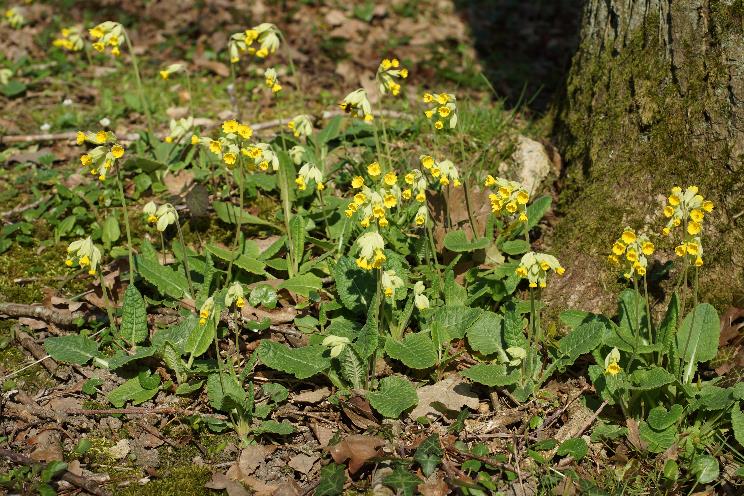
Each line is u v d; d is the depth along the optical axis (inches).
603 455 69.4
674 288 73.7
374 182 82.4
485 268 76.6
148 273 75.8
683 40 75.3
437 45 119.6
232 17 127.0
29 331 75.7
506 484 68.0
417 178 74.2
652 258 75.0
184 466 69.2
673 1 75.5
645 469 68.5
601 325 71.4
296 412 71.3
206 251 76.4
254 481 68.2
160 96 101.6
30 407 71.1
